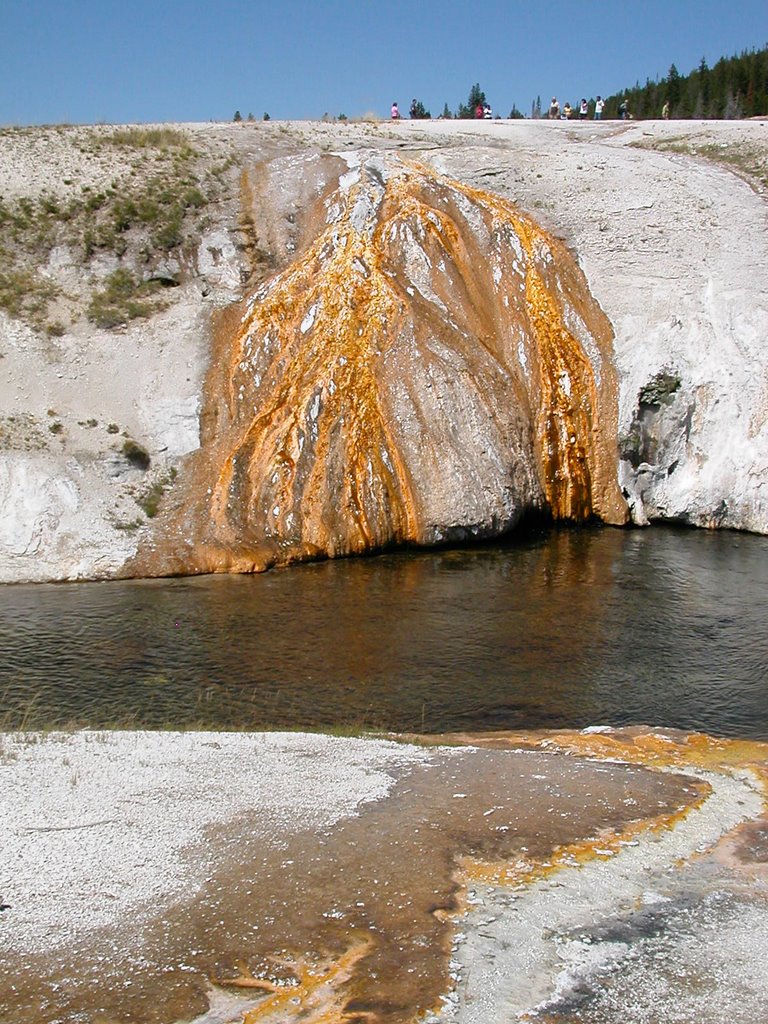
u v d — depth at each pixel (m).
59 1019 6.49
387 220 29.22
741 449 26.89
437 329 26.58
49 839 8.90
